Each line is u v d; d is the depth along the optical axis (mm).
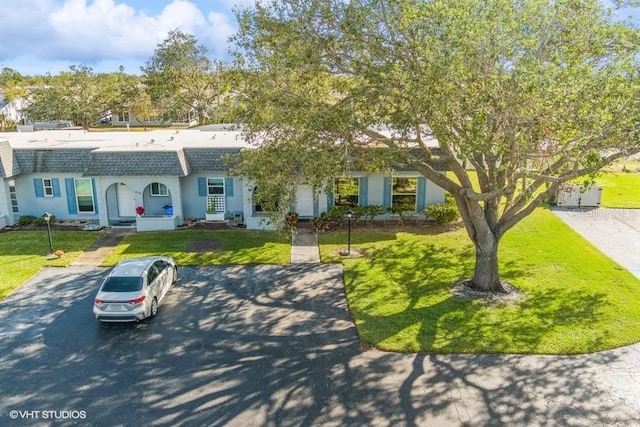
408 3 12758
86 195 26359
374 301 16656
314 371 12648
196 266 20062
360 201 26125
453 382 12117
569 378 12258
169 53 58188
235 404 11352
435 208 25391
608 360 13016
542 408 11133
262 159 15711
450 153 15938
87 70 63469
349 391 11797
